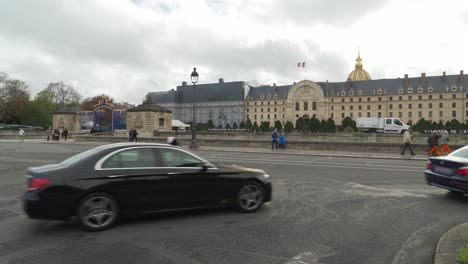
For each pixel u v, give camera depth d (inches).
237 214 268.1
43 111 3491.6
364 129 1989.4
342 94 5103.3
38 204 214.2
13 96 3186.5
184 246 196.5
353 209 289.7
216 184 263.1
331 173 517.0
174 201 248.5
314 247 197.0
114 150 240.2
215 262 173.6
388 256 184.9
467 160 330.0
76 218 228.1
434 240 211.9
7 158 736.3
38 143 1400.1
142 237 212.1
